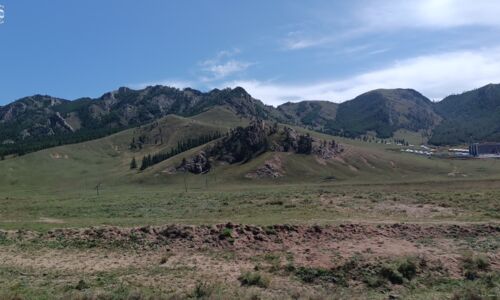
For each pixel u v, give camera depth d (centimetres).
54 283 3145
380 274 3300
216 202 8125
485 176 17362
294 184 16638
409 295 3009
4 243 4259
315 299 2834
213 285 3061
